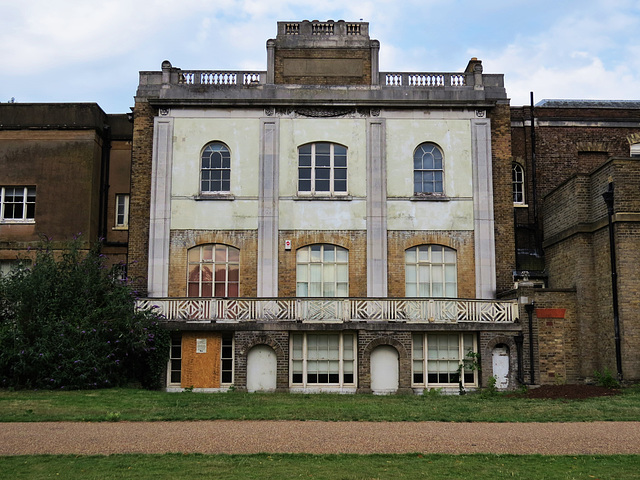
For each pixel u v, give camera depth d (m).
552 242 24.56
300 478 9.83
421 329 21.88
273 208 24.45
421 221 24.47
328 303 22.12
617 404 16.97
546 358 21.77
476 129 25.06
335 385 22.03
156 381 21.48
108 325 20.84
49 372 19.77
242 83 25.27
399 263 24.23
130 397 17.89
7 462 10.77
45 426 13.76
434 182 24.88
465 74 25.50
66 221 26.14
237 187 24.59
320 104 24.86
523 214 27.30
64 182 26.36
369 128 24.94
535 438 12.74
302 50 25.58
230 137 24.88
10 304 20.64
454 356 22.41
